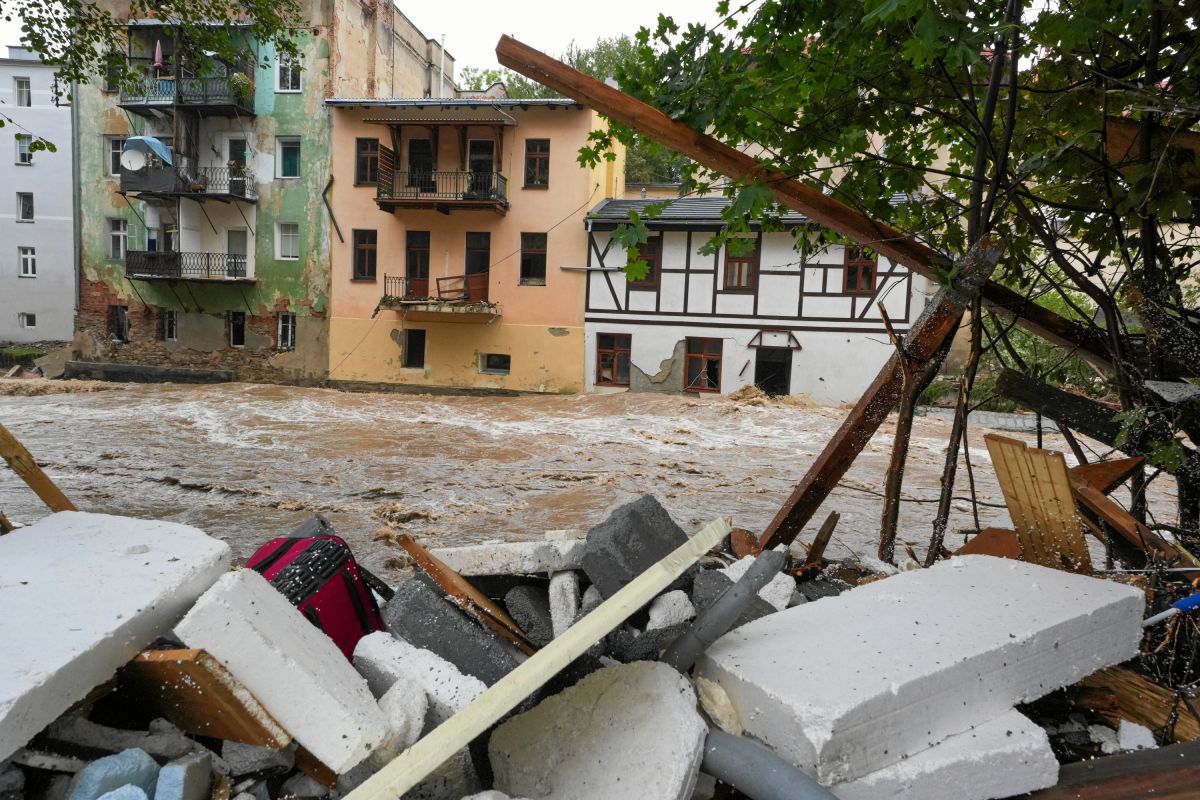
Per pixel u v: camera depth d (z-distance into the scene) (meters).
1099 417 3.32
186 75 24.88
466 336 24.80
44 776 1.54
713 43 3.08
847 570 3.55
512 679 1.52
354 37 25.78
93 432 15.39
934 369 3.40
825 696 1.63
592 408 20.73
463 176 23.86
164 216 26.36
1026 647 1.90
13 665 1.40
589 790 1.61
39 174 34.19
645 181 30.92
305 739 1.61
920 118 3.68
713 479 11.87
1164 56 3.27
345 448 14.52
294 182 25.17
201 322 26.28
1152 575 2.59
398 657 2.04
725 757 1.64
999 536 3.19
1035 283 3.78
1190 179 3.04
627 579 2.43
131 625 1.60
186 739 1.64
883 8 2.33
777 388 23.34
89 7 9.65
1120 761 1.85
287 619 1.80
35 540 2.06
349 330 25.33
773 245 22.66
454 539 7.97
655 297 23.69
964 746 1.71
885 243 3.42
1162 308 3.23
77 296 26.80
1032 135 3.57
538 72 3.17
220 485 10.67
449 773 1.76
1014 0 2.82
